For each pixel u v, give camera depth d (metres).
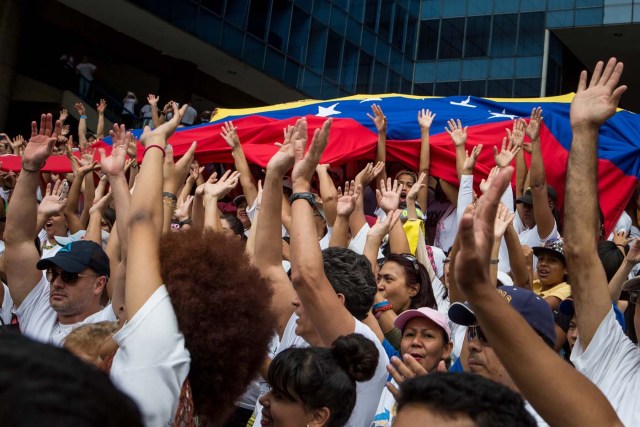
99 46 25.23
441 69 31.31
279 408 2.73
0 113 22.83
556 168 7.94
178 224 5.78
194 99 28.77
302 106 10.45
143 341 1.98
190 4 25.20
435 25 31.58
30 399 0.91
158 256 2.18
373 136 7.99
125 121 23.53
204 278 2.11
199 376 2.09
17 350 0.97
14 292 4.37
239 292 2.13
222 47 26.03
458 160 7.19
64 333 4.27
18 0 23.20
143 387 1.93
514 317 1.83
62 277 4.26
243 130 8.29
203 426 2.16
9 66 23.03
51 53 24.86
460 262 1.82
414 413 1.54
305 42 28.08
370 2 29.95
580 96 2.76
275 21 27.30
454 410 1.52
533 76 30.23
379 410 3.36
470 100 9.94
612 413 1.82
